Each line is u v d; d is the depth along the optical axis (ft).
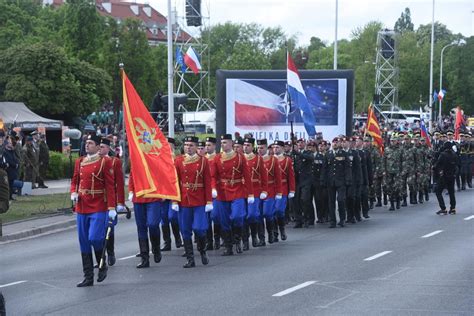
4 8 241.14
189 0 165.48
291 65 73.67
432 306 35.94
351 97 81.00
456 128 132.67
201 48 237.04
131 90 48.06
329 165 72.02
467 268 46.68
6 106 134.31
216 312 34.81
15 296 39.75
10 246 60.59
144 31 236.63
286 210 74.23
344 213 71.82
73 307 36.68
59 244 61.62
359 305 36.17
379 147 92.89
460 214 80.89
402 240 60.29
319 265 48.26
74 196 43.21
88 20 222.89
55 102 169.89
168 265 49.93
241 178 54.95
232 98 80.74
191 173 49.32
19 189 91.30
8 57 168.86
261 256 53.21
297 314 34.24
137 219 49.49
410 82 313.73
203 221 49.62
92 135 43.19
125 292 40.29
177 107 125.29
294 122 80.48
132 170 47.96
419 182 94.02
